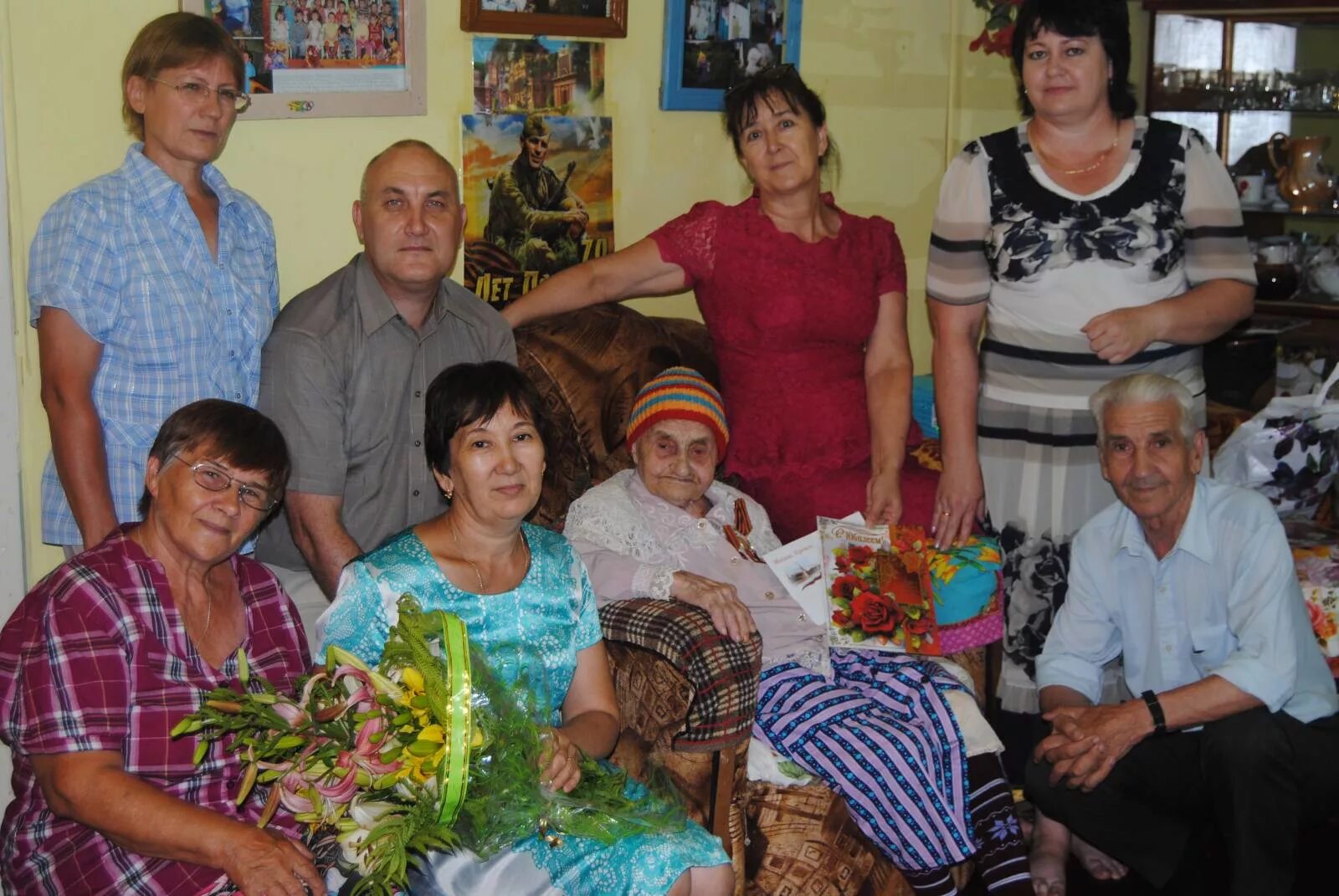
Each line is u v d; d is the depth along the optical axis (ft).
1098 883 10.00
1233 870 8.57
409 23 9.87
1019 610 10.23
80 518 7.70
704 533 9.04
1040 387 9.86
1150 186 9.50
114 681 6.24
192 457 6.40
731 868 7.04
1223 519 8.92
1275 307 15.52
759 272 9.92
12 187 8.39
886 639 9.31
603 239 11.48
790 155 9.77
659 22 11.50
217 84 7.76
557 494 9.40
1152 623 9.21
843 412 10.19
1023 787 10.50
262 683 6.40
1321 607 10.00
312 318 8.27
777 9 12.39
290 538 8.63
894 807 8.37
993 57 15.01
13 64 8.27
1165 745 9.01
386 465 8.62
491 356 9.07
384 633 6.92
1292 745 8.53
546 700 6.91
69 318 7.59
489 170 10.55
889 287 10.37
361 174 9.90
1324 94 15.72
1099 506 9.91
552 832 6.63
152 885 6.30
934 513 10.05
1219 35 16.17
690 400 8.89
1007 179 9.71
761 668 8.37
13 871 6.50
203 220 8.04
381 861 6.00
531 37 10.64
